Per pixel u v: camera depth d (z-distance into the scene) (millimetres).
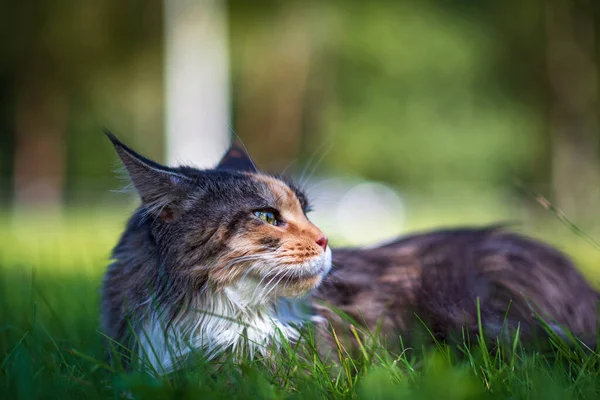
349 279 4664
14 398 3176
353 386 3449
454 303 4422
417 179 29922
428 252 4887
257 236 4062
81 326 5227
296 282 4133
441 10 28688
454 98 28766
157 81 29266
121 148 3949
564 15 25375
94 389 3352
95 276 7301
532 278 4652
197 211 4031
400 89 28906
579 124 24828
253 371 3520
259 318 4152
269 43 28422
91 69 28828
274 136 30500
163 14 28719
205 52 24891
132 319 4102
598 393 3312
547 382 3283
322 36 28156
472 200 27688
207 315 4020
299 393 3332
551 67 25906
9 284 6977
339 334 4367
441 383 3180
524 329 4203
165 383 3354
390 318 4508
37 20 27953
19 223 19109
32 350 4102
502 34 28250
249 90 29969
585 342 4172
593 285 5227
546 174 28516
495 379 3441
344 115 29219
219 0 25141
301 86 29703
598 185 23656
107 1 28328
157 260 4059
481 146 28297
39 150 29547
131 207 5480
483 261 4711
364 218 22062
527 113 28062
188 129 25047
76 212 24562
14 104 29703
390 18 28094
